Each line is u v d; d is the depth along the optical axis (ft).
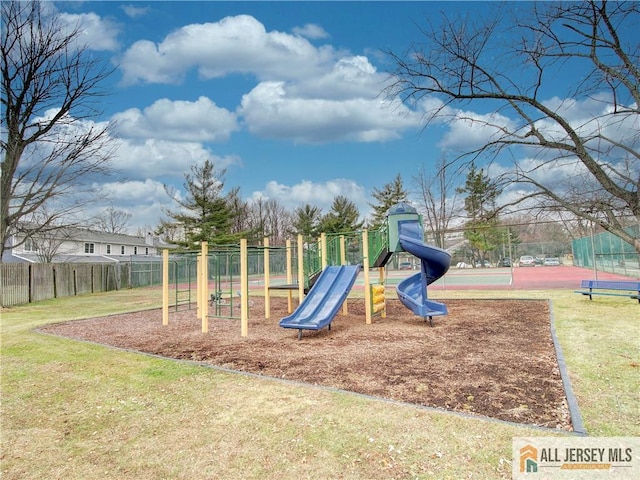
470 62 26.07
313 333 25.89
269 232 180.34
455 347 20.31
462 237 93.45
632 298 36.86
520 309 33.35
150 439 10.67
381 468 8.75
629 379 14.20
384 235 30.91
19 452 10.19
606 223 22.90
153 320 34.40
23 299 54.65
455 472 8.49
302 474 8.66
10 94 50.49
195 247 104.12
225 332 27.45
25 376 17.02
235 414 12.08
